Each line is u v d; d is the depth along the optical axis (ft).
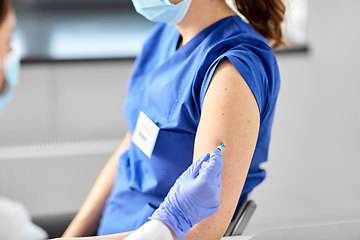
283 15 3.72
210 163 2.51
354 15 7.06
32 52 6.31
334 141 7.63
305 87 7.30
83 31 7.59
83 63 6.27
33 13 8.59
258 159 3.42
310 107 7.41
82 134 6.99
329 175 7.78
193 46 3.49
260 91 2.97
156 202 3.51
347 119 7.56
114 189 4.12
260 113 3.10
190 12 3.47
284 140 7.50
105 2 8.99
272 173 7.63
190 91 3.15
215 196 2.53
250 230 7.77
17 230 2.33
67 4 8.83
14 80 2.45
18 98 6.58
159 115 3.49
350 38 7.16
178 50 3.58
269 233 2.84
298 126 7.48
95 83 6.81
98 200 4.46
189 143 3.28
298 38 7.25
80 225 4.40
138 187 3.62
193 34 3.56
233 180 2.69
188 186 2.55
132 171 3.72
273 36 3.80
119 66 6.79
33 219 4.54
